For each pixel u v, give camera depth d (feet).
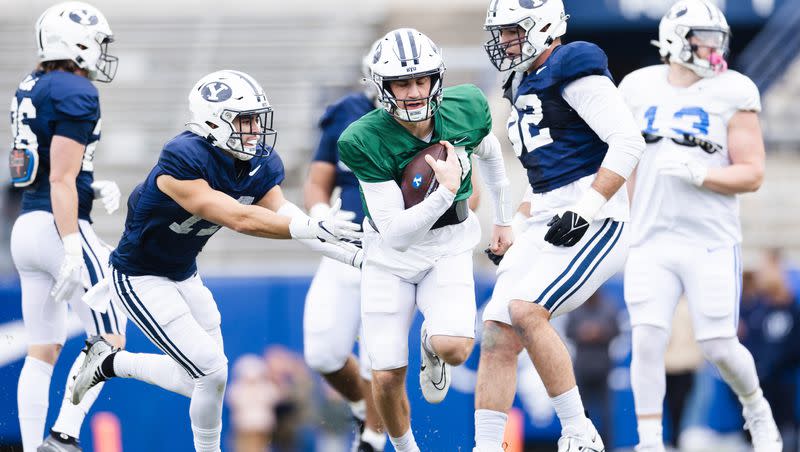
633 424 92.38
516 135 55.62
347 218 56.08
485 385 54.29
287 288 92.22
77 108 62.90
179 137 54.80
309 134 130.72
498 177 59.16
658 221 65.67
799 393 94.53
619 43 152.15
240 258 115.65
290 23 143.13
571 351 92.48
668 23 65.57
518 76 55.98
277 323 91.97
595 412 92.27
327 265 75.41
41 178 64.69
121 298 56.90
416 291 56.85
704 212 65.10
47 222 64.54
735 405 94.58
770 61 138.10
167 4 143.64
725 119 65.51
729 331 65.00
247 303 92.12
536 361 53.47
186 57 140.26
